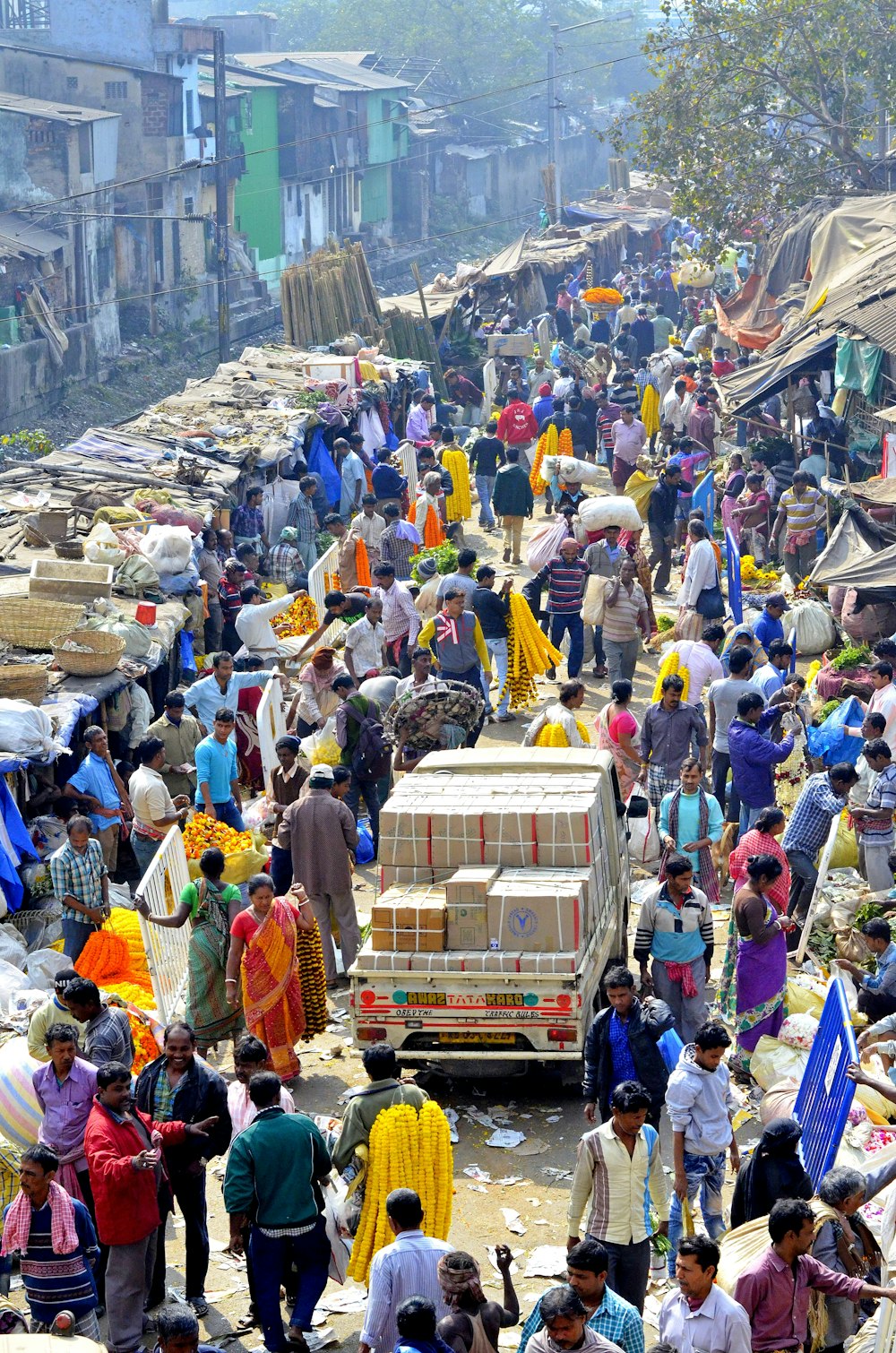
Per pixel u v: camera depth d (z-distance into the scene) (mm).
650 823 35625
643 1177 20016
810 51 104938
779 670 39312
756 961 27234
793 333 74312
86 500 55406
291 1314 22500
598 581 46781
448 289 122562
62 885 30875
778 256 99938
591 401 79812
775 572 58562
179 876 32812
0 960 31156
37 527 51531
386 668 43000
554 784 29766
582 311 121688
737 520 60250
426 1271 18734
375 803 38594
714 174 105938
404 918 26844
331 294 99750
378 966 26844
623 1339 17375
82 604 43031
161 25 165000
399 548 55438
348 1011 31750
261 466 64812
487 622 46219
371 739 37906
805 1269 18141
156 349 155625
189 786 38562
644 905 27094
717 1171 22578
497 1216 24625
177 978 32188
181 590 48250
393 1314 18734
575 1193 20203
